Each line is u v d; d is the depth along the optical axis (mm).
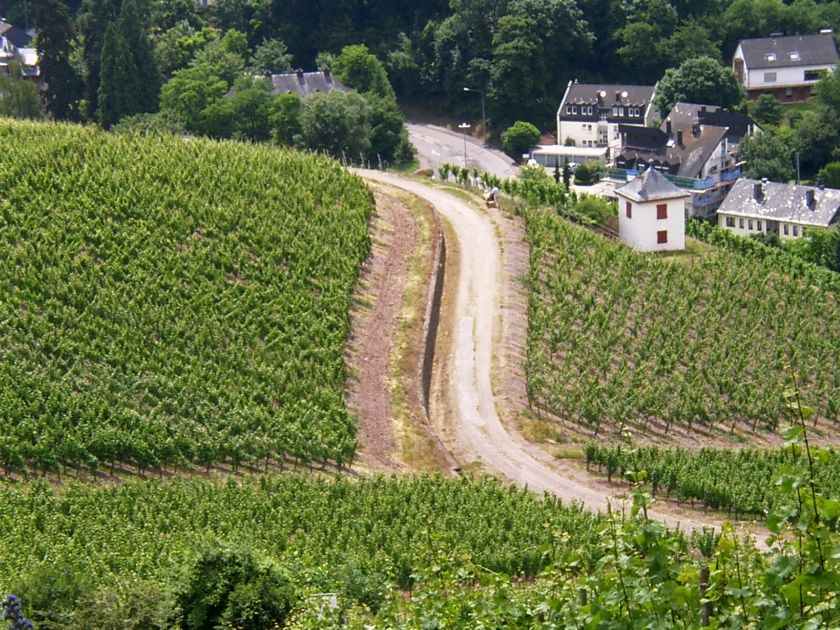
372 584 56094
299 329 98125
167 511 71375
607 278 115000
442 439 91438
